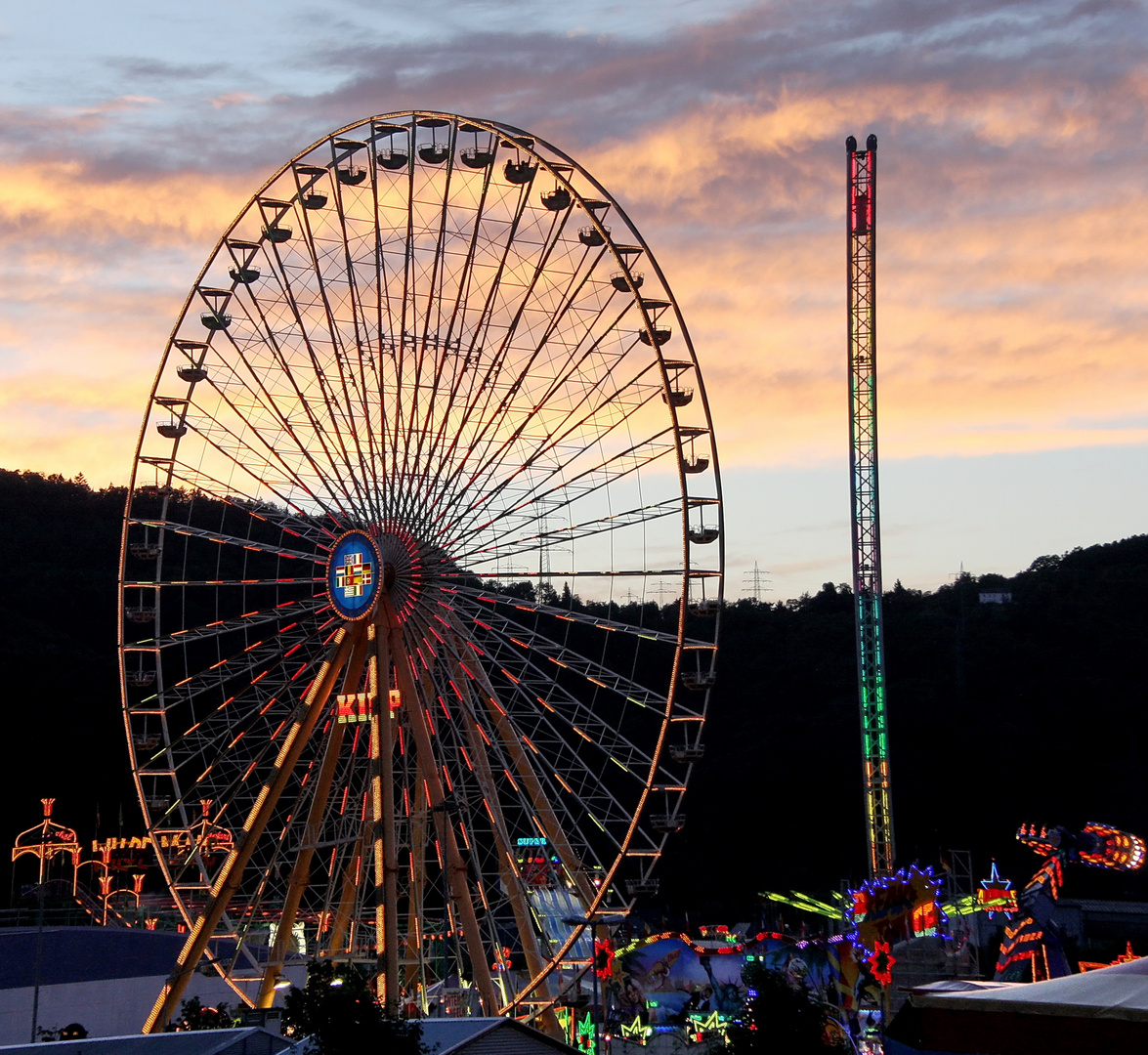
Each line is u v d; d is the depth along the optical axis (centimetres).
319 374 6931
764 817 17938
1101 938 13762
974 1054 4094
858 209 12888
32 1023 6762
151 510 19000
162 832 7175
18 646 16200
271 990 6756
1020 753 18375
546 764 6994
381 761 6419
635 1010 8400
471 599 7038
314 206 7362
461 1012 7725
